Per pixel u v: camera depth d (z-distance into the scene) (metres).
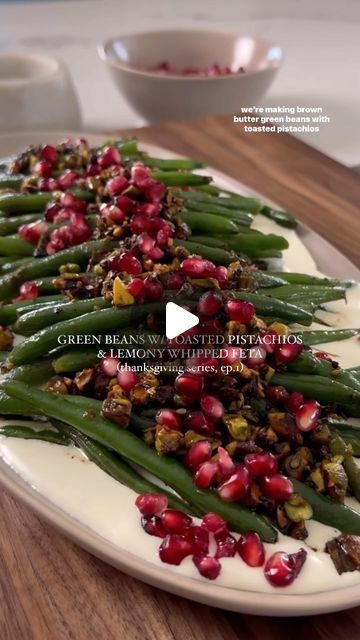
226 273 0.32
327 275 0.40
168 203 0.38
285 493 0.24
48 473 0.26
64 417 0.27
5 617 0.23
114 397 0.27
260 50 0.67
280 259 0.40
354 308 0.36
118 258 0.32
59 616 0.23
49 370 0.30
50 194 0.40
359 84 0.75
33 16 0.94
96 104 0.71
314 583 0.22
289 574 0.22
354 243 0.45
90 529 0.24
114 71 0.61
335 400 0.28
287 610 0.22
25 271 0.35
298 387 0.28
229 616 0.23
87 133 0.54
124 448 0.26
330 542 0.24
